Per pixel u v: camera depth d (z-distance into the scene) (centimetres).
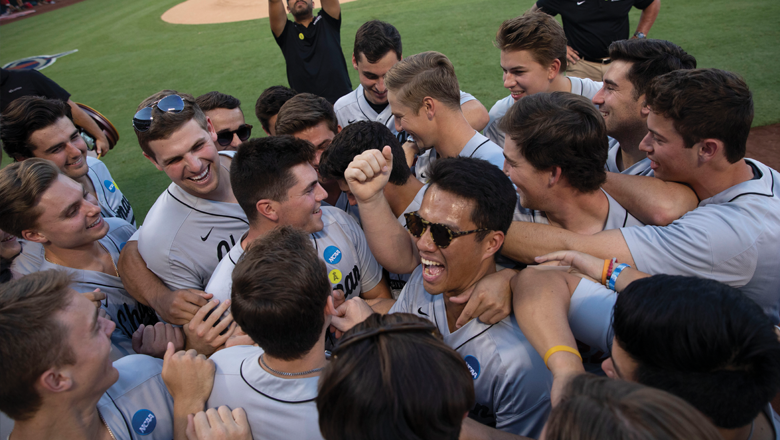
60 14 1956
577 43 515
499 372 171
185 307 221
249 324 146
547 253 196
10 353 134
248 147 215
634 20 896
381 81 393
